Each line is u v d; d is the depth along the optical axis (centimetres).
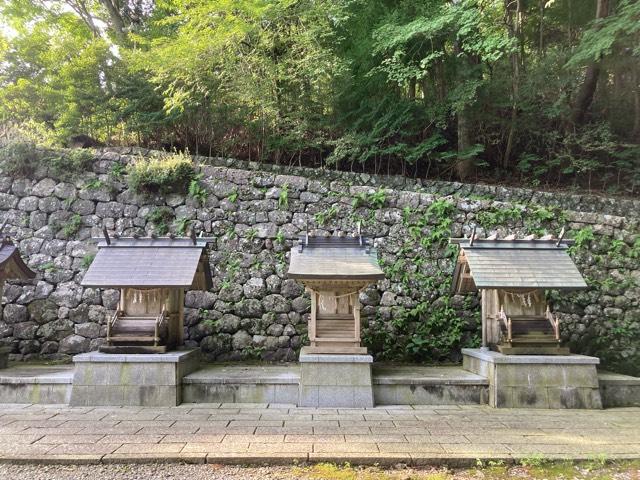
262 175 791
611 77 1067
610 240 764
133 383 518
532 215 775
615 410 513
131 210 768
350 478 334
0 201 755
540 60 975
